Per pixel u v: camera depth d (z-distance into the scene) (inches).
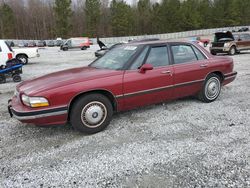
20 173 120.8
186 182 110.0
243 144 141.3
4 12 2844.5
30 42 2135.8
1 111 218.4
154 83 180.9
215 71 217.0
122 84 166.9
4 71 374.9
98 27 3019.2
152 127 169.8
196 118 183.5
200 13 3053.6
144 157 131.1
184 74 196.2
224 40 681.0
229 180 110.3
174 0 2960.1
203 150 136.1
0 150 143.9
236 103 216.5
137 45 188.1
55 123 150.7
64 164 127.3
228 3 3058.6
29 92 147.0
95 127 161.6
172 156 131.2
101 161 128.8
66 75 169.3
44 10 3326.8
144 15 3184.1
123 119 185.8
